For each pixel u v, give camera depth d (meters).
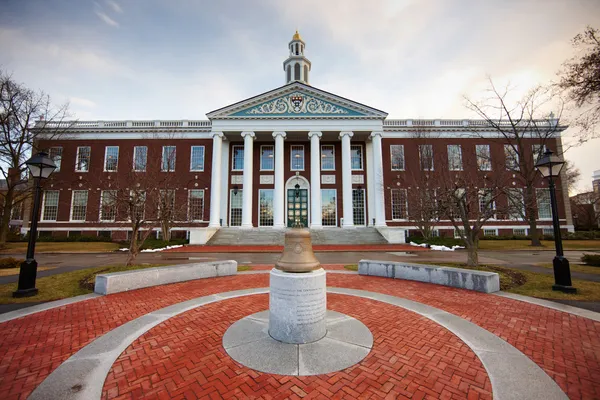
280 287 4.36
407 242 25.48
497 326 5.08
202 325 5.08
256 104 30.33
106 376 3.39
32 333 4.80
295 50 39.31
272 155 32.78
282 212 28.94
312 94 30.44
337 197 31.89
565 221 31.45
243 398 2.96
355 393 3.03
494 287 7.67
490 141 31.45
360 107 30.05
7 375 3.45
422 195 22.39
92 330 4.95
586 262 12.36
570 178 32.25
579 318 5.47
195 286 8.42
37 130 27.28
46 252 20.50
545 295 7.18
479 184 13.89
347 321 5.14
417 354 3.94
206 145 32.28
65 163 31.53
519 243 25.14
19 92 23.52
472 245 10.99
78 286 8.31
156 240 23.72
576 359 3.84
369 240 25.47
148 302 6.70
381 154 30.12
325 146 33.16
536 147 30.05
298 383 3.22
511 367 3.58
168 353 3.98
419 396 2.98
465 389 3.11
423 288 8.10
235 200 31.72
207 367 3.59
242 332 4.64
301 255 4.56
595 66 10.59
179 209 22.91
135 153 31.72
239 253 19.12
